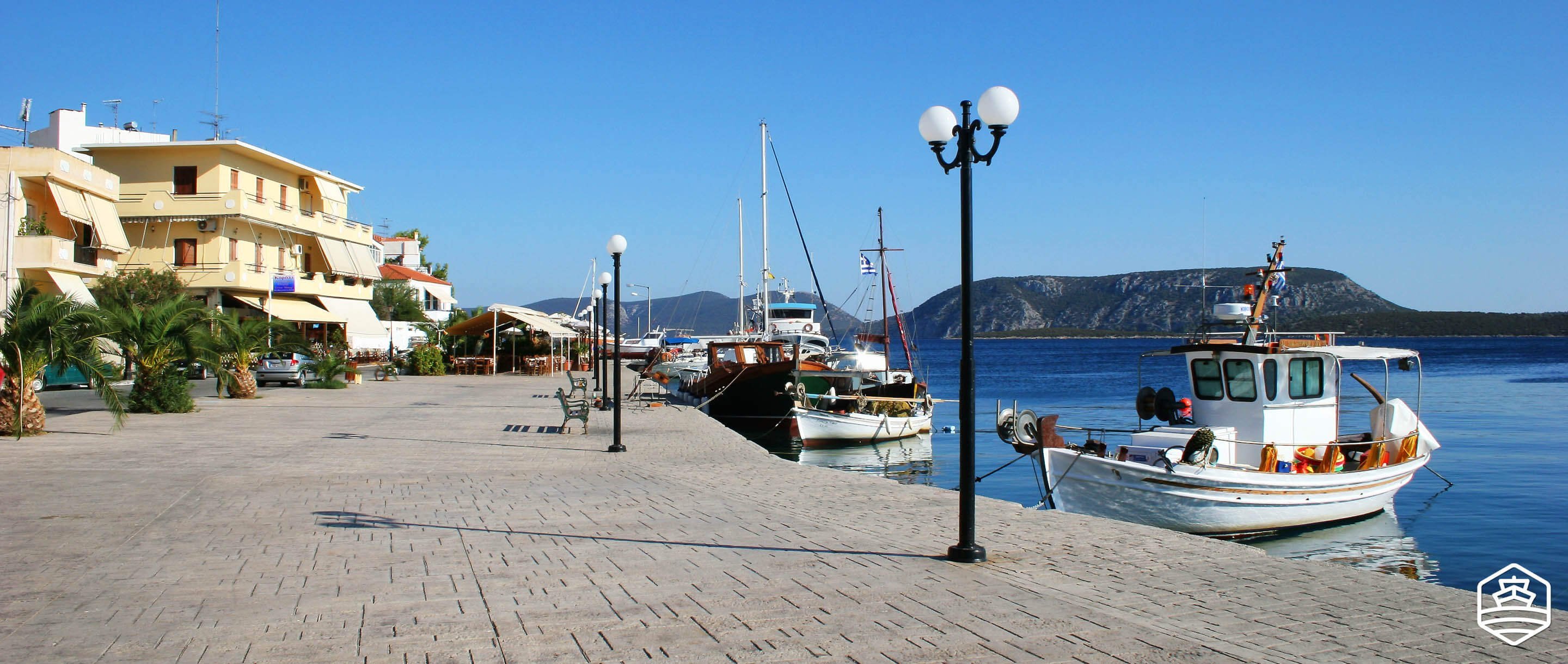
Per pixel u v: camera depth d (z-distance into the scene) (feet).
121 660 17.42
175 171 151.33
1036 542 29.63
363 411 85.56
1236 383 51.37
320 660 17.63
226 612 20.75
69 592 22.30
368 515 33.63
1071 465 46.80
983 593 23.07
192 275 149.59
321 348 144.05
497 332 190.80
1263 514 47.37
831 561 26.63
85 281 119.75
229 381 98.84
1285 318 293.43
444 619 20.40
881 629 19.94
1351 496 50.47
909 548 28.66
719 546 28.60
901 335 131.85
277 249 167.32
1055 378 260.21
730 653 18.29
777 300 218.38
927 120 27.37
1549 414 130.31
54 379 104.06
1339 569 26.04
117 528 30.27
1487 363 325.83
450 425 72.84
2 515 32.48
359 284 200.44
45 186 111.45
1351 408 133.59
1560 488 65.92
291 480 42.39
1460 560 45.44
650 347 289.53
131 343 77.92
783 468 48.78
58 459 48.32
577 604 21.79
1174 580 24.59
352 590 22.86
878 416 99.14
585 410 68.80
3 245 103.30
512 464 49.75
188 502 35.73
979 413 140.15
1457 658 18.51
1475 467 76.79
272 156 160.15
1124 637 19.54
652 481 43.78
